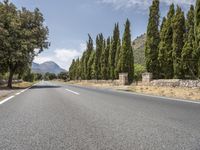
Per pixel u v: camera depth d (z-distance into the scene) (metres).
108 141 4.21
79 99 12.46
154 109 8.48
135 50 162.62
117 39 47.81
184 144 4.02
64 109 8.46
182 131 4.98
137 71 64.25
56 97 13.80
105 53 52.25
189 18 32.94
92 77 64.06
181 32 26.64
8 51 30.77
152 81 24.69
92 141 4.22
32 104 10.10
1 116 6.95
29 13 34.53
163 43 28.48
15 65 33.28
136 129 5.18
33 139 4.37
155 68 30.45
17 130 5.11
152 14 31.11
